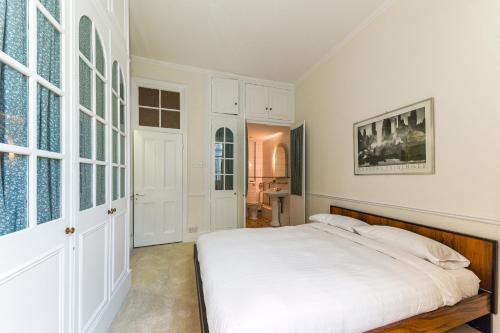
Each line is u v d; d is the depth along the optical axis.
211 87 3.70
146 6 2.23
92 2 1.37
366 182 2.44
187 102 3.57
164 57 3.30
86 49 1.33
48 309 0.95
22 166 0.85
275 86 4.07
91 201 1.37
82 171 1.27
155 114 3.44
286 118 4.13
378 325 1.06
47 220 0.98
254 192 6.42
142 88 3.38
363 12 2.31
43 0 0.97
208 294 1.16
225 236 2.04
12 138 0.80
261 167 6.48
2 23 0.76
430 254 1.41
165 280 2.27
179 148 3.56
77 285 1.17
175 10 2.29
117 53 1.82
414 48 1.91
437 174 1.73
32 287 0.86
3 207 0.77
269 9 2.27
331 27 2.55
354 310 1.02
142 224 3.31
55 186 1.04
